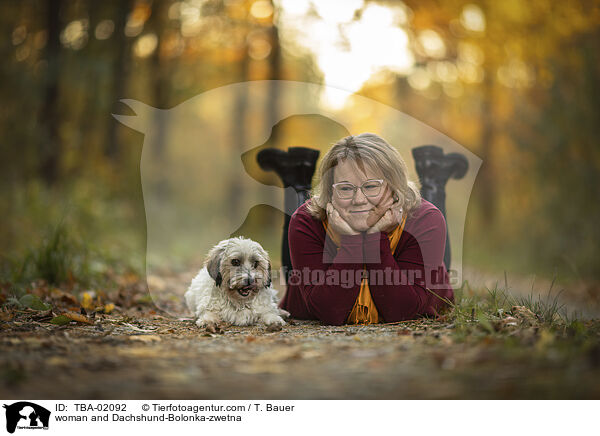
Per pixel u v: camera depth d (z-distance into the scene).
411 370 2.72
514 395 2.37
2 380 2.54
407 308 4.16
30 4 14.08
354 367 2.81
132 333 3.86
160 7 15.59
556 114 11.72
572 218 11.30
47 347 3.22
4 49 13.39
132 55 15.45
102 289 6.49
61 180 12.61
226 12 15.24
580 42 11.80
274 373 2.74
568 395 2.34
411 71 13.87
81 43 14.46
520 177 13.22
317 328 4.15
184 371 2.77
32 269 6.47
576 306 6.79
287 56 7.18
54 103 13.35
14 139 12.79
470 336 3.41
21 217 9.31
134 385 2.54
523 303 4.94
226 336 3.80
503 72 14.29
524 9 12.95
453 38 14.74
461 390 2.44
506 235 13.02
